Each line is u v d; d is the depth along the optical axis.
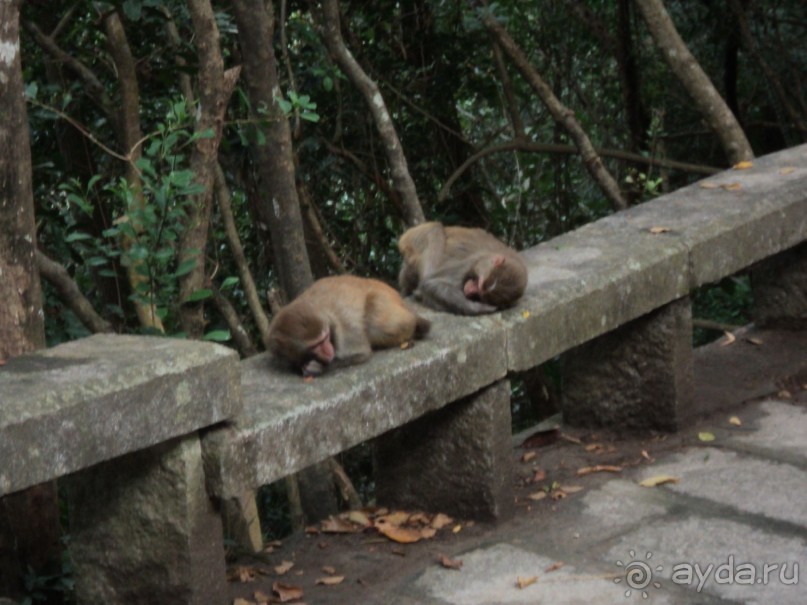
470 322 5.36
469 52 12.37
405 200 9.00
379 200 11.98
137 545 4.42
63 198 9.77
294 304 4.93
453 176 11.73
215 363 4.23
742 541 5.12
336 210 11.98
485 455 5.34
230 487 4.31
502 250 5.87
